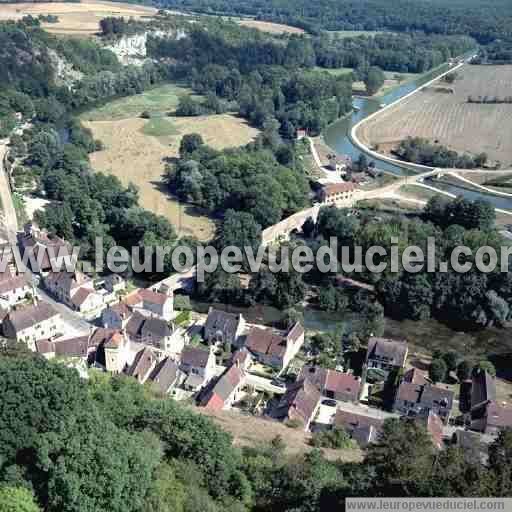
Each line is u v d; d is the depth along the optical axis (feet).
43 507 205.46
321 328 568.82
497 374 505.66
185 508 216.95
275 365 489.67
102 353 456.45
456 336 563.89
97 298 576.20
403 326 580.71
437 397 431.02
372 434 386.11
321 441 345.51
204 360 454.81
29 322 492.54
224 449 249.34
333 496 222.28
